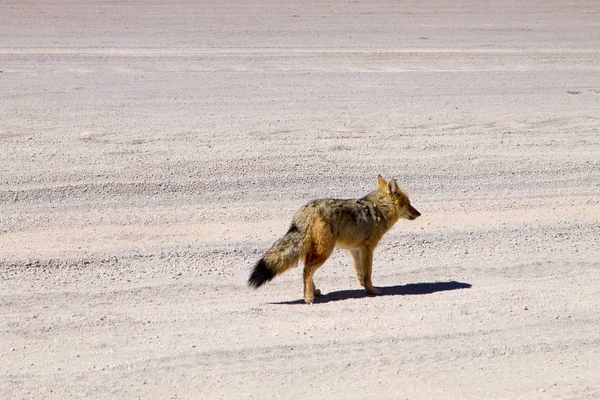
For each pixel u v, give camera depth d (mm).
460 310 11242
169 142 20734
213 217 15719
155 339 10141
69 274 12750
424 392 8766
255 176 18047
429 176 18562
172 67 32062
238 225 15375
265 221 15625
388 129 22828
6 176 17375
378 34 42969
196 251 13859
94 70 31047
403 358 9617
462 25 47156
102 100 25844
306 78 30547
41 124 22469
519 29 45969
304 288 11695
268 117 23969
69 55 34000
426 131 22703
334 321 10820
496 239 14773
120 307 11359
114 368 9273
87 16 47750
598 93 28969
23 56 33438
